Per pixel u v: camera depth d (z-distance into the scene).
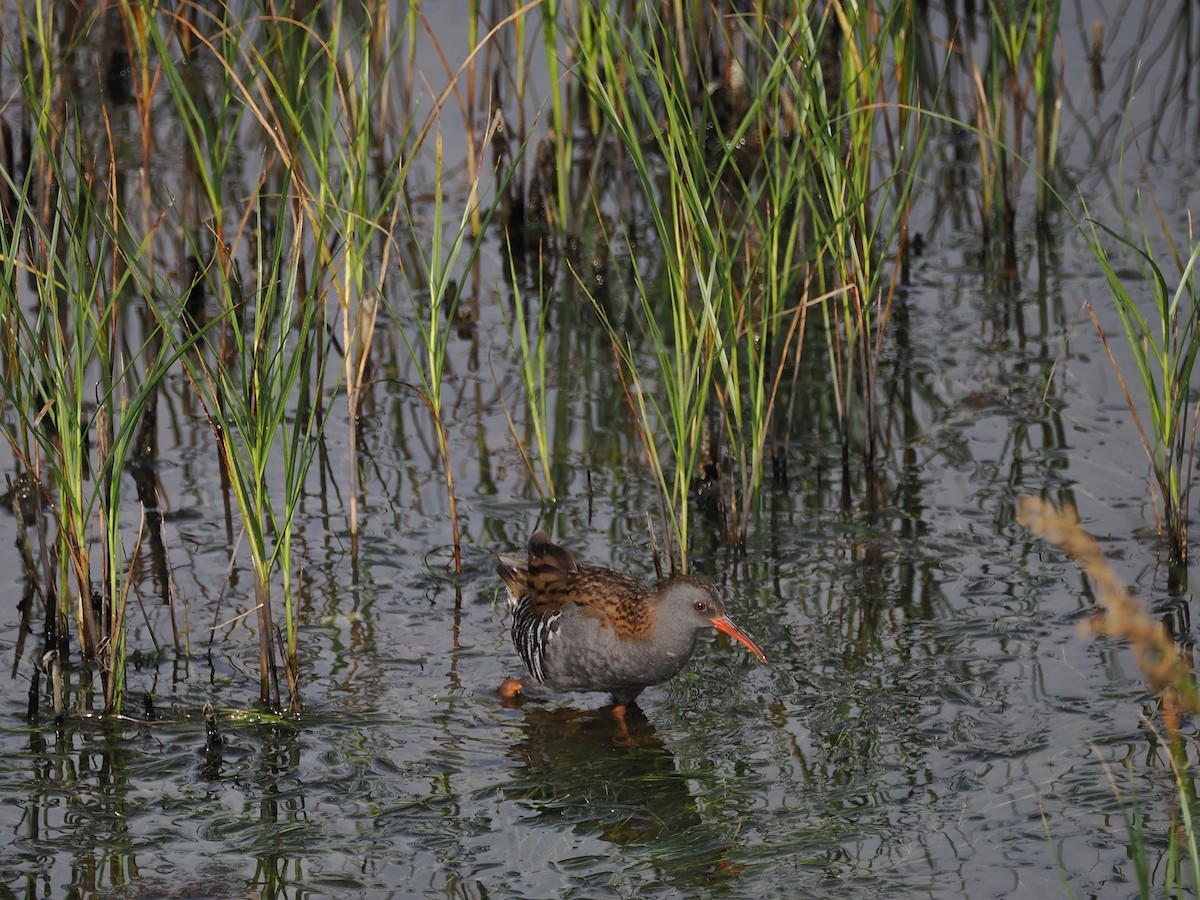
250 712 10.61
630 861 8.98
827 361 15.95
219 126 13.60
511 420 14.79
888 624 11.63
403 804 9.62
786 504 13.65
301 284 15.43
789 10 14.96
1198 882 7.32
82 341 10.64
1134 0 22.23
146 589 12.28
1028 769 9.69
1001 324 16.41
